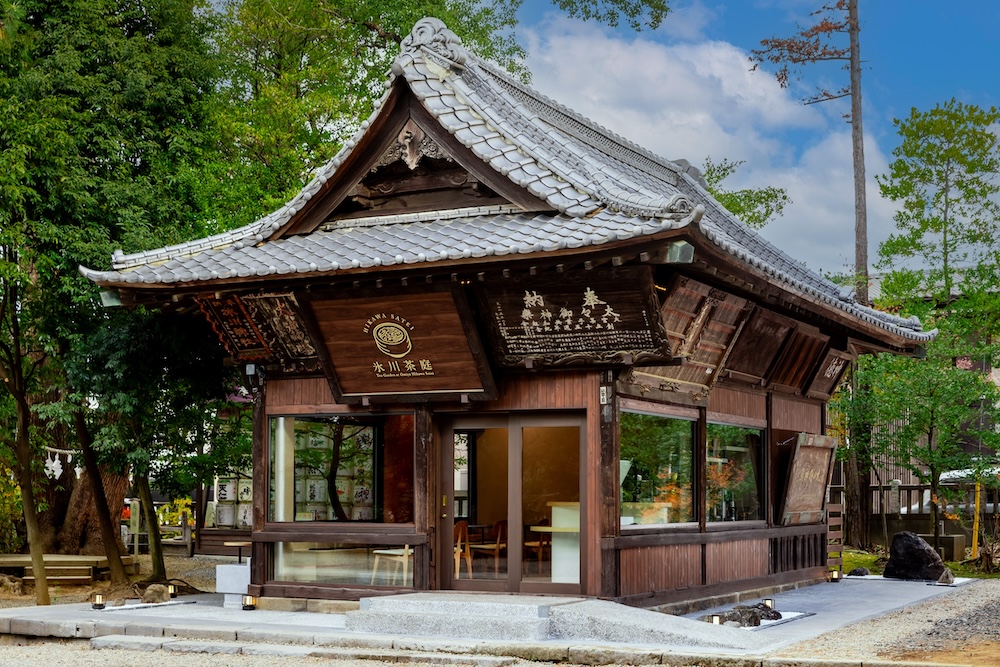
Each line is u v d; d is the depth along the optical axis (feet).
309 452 45.88
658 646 33.88
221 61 66.80
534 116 46.93
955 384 68.23
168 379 53.01
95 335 51.65
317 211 45.16
